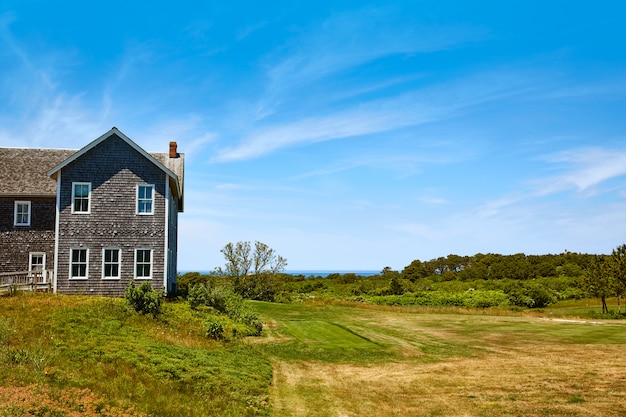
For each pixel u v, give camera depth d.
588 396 15.61
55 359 15.17
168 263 31.17
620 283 45.31
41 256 31.42
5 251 31.08
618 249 47.81
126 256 29.81
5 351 14.97
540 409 14.44
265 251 56.28
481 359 22.97
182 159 37.62
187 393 14.53
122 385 13.95
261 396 15.73
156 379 15.23
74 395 12.46
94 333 18.98
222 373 17.17
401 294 72.44
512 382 17.98
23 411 10.86
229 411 13.68
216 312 30.56
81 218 29.59
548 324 36.69
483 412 14.41
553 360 22.02
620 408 14.23
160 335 20.70
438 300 60.19
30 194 31.33
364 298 64.94
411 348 26.05
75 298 26.05
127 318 22.36
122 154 30.42
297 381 18.27
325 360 22.45
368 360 22.72
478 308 52.66
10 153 34.31
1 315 20.03
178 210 41.28
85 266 29.34
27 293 26.78
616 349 24.55
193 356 18.47
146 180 30.53
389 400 15.95
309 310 44.84
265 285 55.88
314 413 14.50
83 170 29.94
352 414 14.49
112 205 29.98
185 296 33.91
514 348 25.80
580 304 60.66
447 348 26.14
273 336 28.62
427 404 15.45
